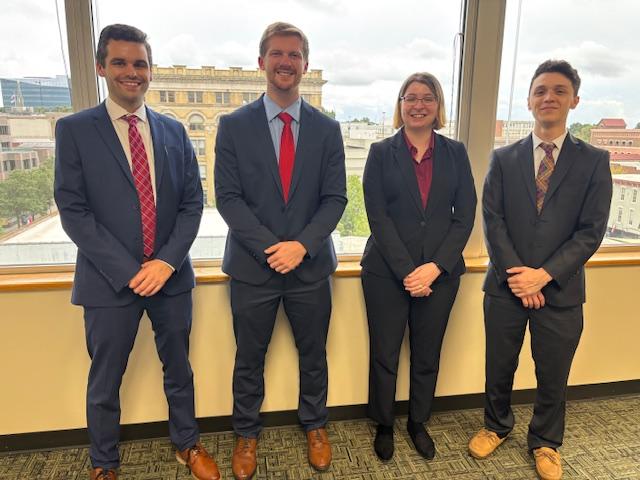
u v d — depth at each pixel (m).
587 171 1.58
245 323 1.69
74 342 1.83
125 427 1.94
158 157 1.51
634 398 2.32
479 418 2.15
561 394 1.72
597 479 1.75
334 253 1.78
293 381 2.04
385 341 1.80
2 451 1.86
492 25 2.00
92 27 1.78
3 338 1.77
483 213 1.74
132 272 1.44
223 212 1.60
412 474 1.76
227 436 1.99
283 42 1.53
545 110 1.57
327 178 1.66
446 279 1.73
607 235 2.31
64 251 1.92
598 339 2.24
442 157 1.69
